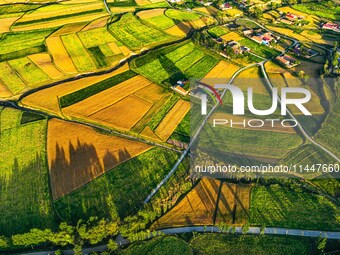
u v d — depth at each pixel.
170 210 82.44
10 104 116.00
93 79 126.25
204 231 77.88
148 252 74.19
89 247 75.38
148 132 103.12
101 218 79.50
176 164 93.12
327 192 86.44
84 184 87.50
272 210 82.06
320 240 72.44
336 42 140.88
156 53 141.12
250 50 143.62
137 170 91.31
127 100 115.62
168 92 119.12
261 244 75.44
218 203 83.69
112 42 149.38
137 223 75.50
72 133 102.00
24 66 133.25
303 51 140.75
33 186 86.94
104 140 99.94
